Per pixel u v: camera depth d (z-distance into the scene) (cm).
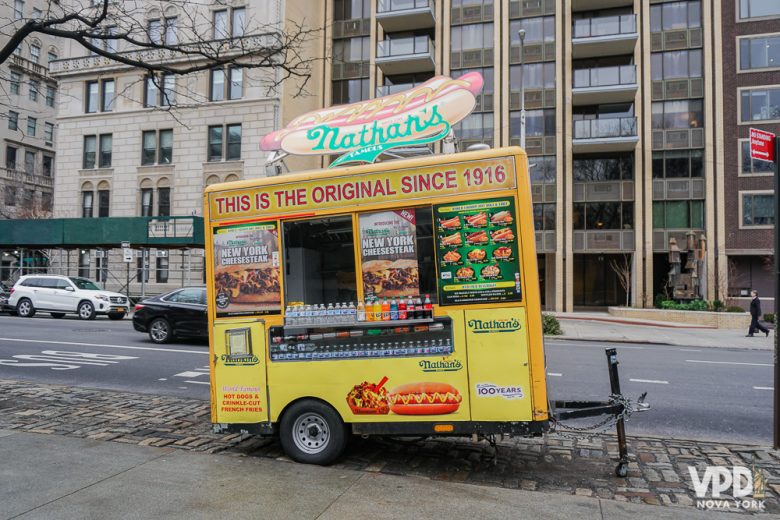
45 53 3300
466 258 467
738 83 2934
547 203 3098
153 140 3158
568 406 516
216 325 527
